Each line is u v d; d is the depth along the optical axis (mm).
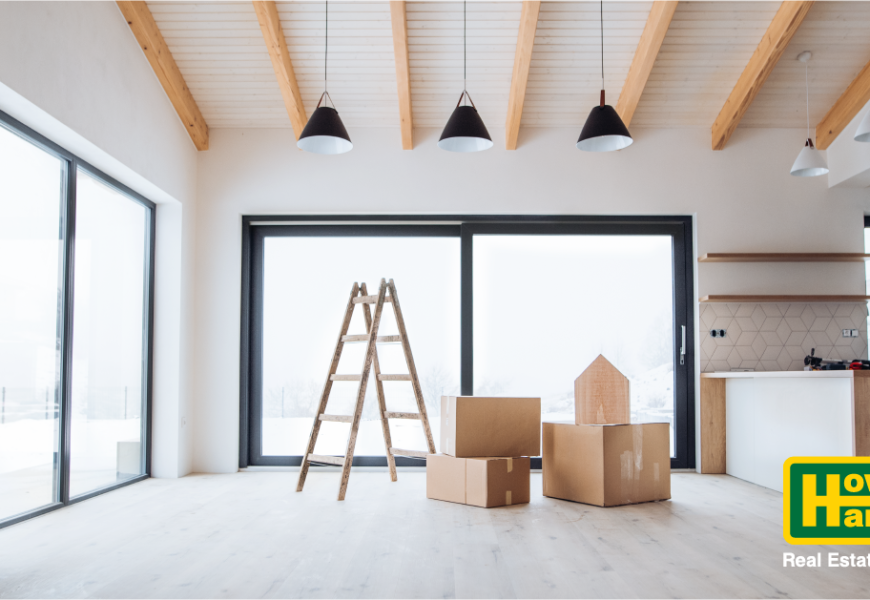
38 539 2900
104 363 3988
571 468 3771
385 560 2594
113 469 4109
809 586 2299
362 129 4969
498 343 4988
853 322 4871
